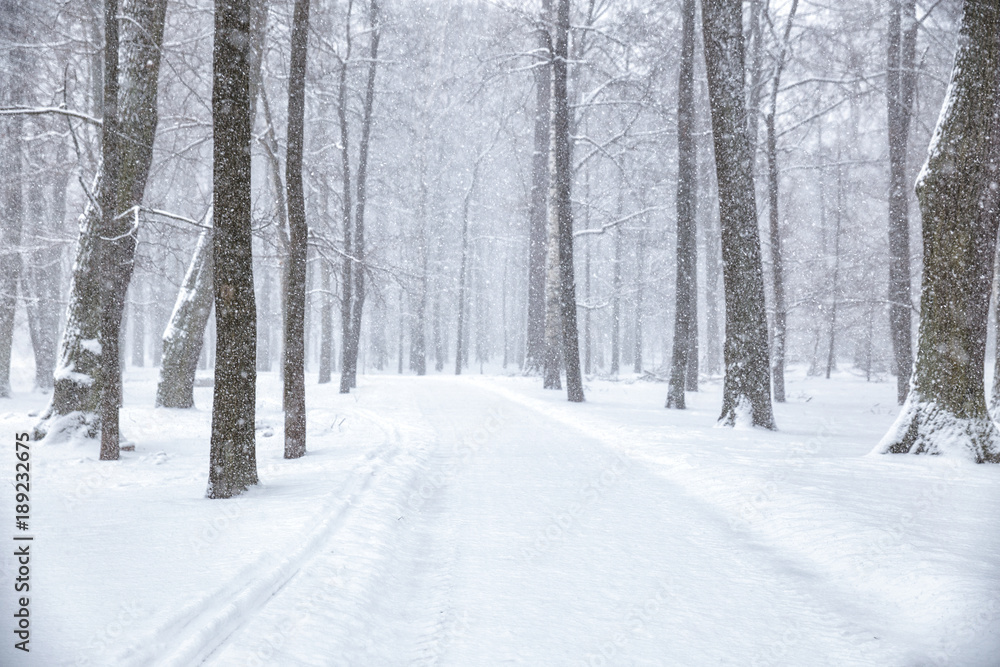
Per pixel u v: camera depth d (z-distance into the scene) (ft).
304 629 13.11
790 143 109.19
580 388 75.10
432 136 161.68
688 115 69.67
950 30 73.20
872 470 29.96
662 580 17.31
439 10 136.26
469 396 87.56
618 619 14.61
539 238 117.19
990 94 32.04
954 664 12.00
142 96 42.27
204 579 15.12
